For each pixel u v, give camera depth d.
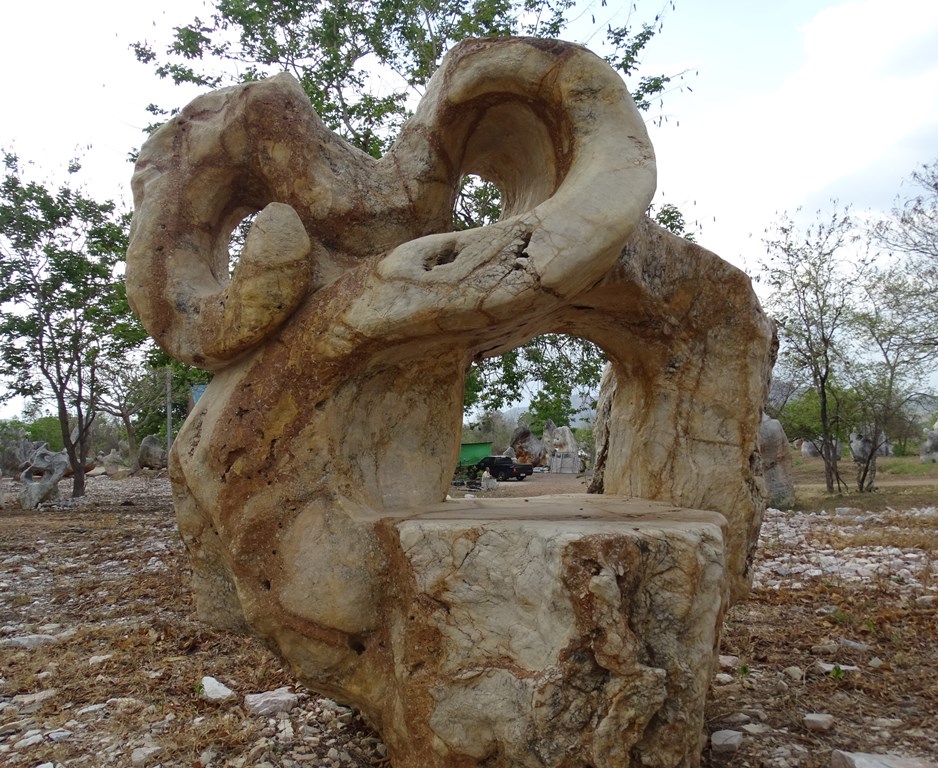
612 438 3.35
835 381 15.98
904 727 2.90
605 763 1.95
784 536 7.81
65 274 14.52
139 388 24.98
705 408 3.04
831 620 4.34
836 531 8.04
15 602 5.39
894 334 15.16
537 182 2.73
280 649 2.47
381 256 2.36
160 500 14.79
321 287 2.50
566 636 1.98
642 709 1.97
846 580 5.45
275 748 2.80
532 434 26.02
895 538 7.26
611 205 2.25
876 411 15.46
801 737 2.82
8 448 22.55
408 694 2.15
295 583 2.35
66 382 15.46
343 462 2.46
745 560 3.05
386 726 2.36
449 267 2.25
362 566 2.33
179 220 2.78
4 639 4.40
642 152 2.37
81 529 9.68
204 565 2.75
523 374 10.50
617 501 2.93
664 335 2.98
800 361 15.43
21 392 15.50
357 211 2.63
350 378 2.44
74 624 4.77
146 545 8.03
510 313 2.26
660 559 2.09
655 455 3.07
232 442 2.42
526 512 2.49
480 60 2.50
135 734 2.95
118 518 11.14
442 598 2.13
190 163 2.79
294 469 2.39
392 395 2.58
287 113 2.67
